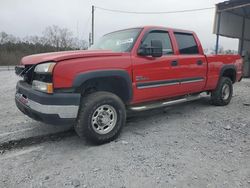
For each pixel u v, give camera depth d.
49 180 2.71
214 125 4.60
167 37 4.67
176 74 4.67
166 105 4.70
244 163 3.05
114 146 3.62
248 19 18.58
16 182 2.67
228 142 3.74
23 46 45.62
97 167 2.98
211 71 5.59
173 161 3.11
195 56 5.13
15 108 6.09
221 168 2.93
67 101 3.22
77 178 2.74
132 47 4.02
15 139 3.94
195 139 3.87
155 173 2.82
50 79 3.20
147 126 4.59
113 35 4.77
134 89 3.98
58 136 4.09
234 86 10.87
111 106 3.71
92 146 3.64
